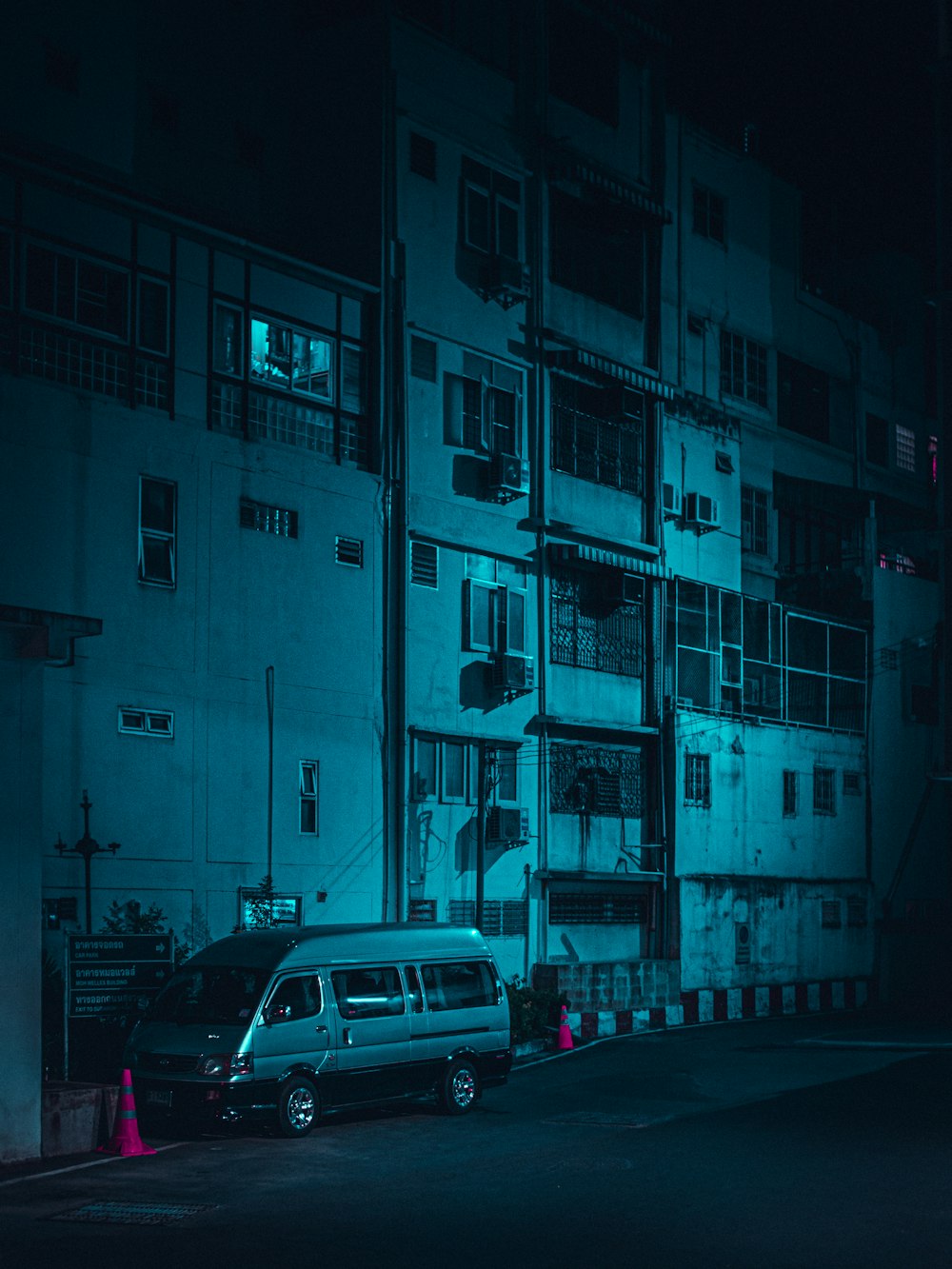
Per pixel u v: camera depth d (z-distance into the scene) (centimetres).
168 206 2434
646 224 3503
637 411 3397
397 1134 1717
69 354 2280
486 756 2962
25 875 1547
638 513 3422
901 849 4228
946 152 3847
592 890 3219
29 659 1572
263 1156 1564
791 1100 1956
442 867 2834
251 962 1738
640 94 3575
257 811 2453
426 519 2855
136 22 2658
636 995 3159
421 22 2952
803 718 3941
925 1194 1352
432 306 2916
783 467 4128
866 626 4197
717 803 3556
